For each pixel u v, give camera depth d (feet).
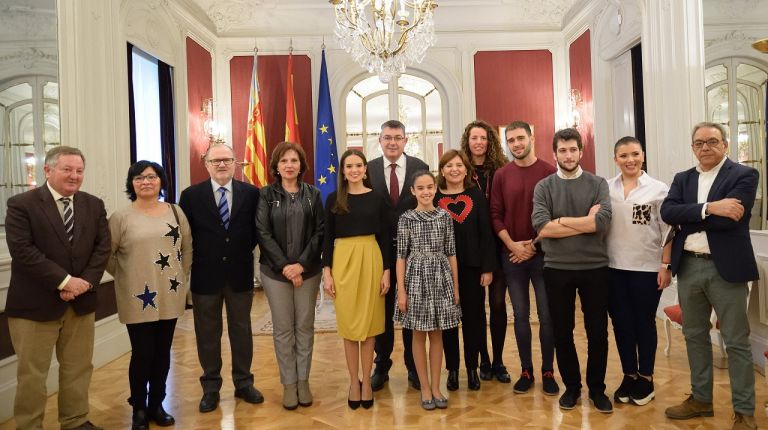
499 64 25.50
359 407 10.09
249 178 23.52
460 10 25.41
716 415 9.22
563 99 25.52
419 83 26.05
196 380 12.01
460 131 25.39
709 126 8.61
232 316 10.47
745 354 8.49
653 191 9.53
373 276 9.84
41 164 12.51
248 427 9.34
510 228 10.73
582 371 11.85
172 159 20.67
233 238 10.16
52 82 12.95
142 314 9.07
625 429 8.80
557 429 8.88
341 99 25.49
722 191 8.42
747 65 12.69
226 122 25.05
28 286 8.33
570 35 24.76
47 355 8.51
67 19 13.43
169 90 20.56
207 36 24.09
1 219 11.21
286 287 10.13
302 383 10.27
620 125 21.06
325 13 25.27
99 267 8.79
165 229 9.39
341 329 9.87
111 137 15.26
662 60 16.26
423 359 9.98
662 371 11.68
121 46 16.21
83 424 9.09
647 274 9.50
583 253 9.33
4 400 10.23
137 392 9.25
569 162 9.49
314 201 10.47
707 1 14.33
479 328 10.67
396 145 11.27
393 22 17.56
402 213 10.67
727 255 8.37
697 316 9.02
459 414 9.61
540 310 10.63
